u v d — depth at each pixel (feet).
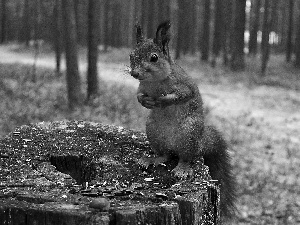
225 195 3.37
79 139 3.51
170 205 2.45
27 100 8.69
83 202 2.47
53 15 14.96
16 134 3.57
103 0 26.48
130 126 7.20
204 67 18.35
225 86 14.11
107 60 20.42
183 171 3.00
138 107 8.77
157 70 2.94
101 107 8.48
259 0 22.72
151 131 3.14
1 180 2.77
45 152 3.23
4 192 2.58
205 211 2.67
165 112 3.06
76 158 3.21
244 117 9.86
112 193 2.61
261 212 5.13
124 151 3.34
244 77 15.89
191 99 3.06
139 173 3.02
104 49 25.05
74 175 3.23
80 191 2.63
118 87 11.42
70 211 2.35
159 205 2.46
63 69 15.62
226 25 18.72
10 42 31.37
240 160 6.82
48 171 2.93
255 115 10.18
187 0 22.62
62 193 2.59
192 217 2.54
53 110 8.14
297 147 7.71
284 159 7.07
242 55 17.51
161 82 2.99
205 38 20.74
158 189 2.73
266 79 15.65
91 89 9.57
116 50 25.02
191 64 19.06
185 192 2.66
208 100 11.69
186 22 23.02
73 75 8.56
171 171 3.04
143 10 22.02
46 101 8.83
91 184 2.85
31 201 2.49
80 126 3.81
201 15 30.37
